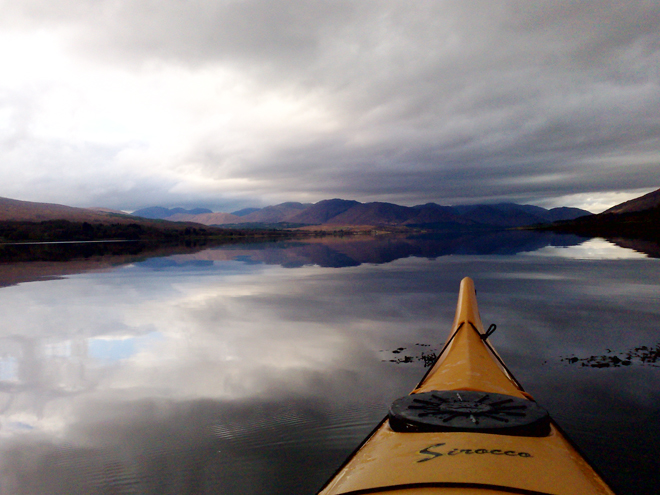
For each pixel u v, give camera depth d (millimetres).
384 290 22250
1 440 6863
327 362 10422
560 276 26219
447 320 14977
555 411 7191
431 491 2516
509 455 2836
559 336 12406
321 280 27125
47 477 5770
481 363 5340
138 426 7238
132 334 13906
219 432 6891
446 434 3145
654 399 7648
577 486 2613
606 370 9344
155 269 36969
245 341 12719
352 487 2725
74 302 20234
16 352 12047
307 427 6930
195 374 9883
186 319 16062
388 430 3561
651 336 12320
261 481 5496
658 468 5395
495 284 23438
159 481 5582
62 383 9547
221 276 30609
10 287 26297
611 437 6238
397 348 11508
